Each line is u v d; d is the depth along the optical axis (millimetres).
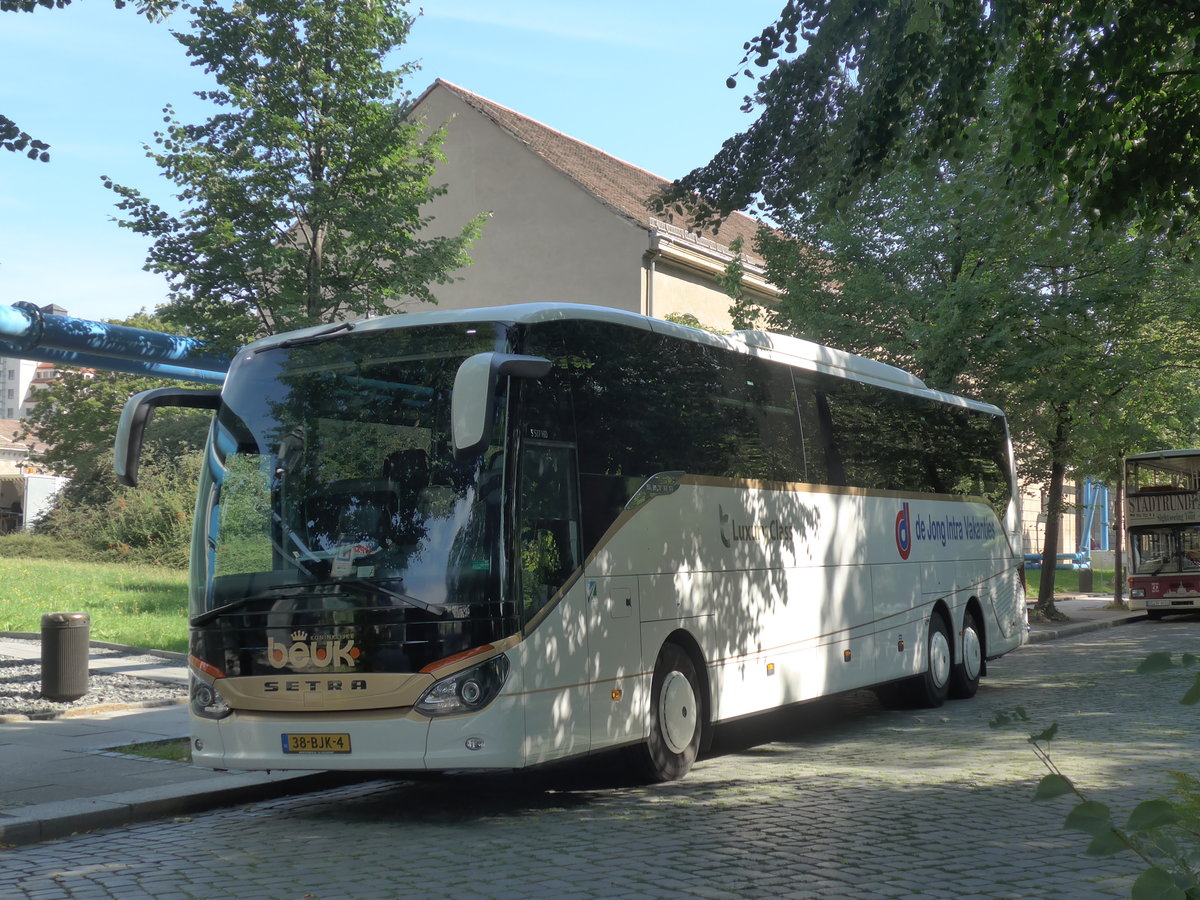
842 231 23047
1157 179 11125
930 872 6699
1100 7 10352
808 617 12258
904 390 15391
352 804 9344
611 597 9281
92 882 6836
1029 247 21891
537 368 8117
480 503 8344
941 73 10914
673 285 32969
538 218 33188
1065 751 10758
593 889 6418
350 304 20453
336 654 8281
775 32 10805
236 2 19828
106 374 46094
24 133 10820
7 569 36219
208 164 19562
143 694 14438
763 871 6762
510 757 8148
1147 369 24781
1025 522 55625
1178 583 31641
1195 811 2789
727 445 11219
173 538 40000
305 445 8852
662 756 9789
